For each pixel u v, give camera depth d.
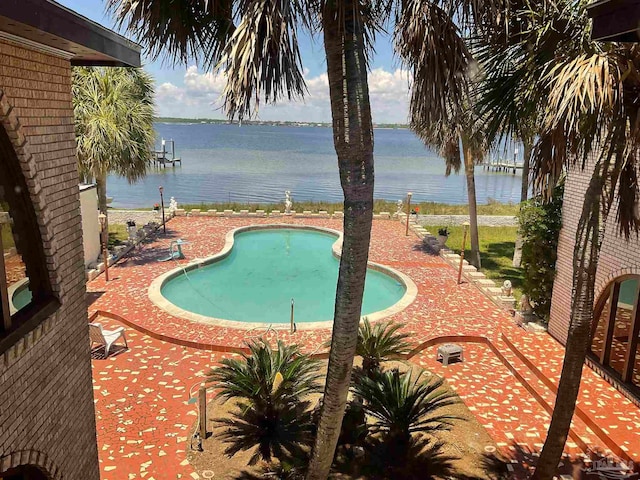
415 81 4.72
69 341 5.55
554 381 10.53
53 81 5.08
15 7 3.43
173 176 61.66
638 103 5.84
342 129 4.88
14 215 4.72
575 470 8.17
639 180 7.49
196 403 9.95
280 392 8.66
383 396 8.50
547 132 6.23
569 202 12.12
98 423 9.27
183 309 15.91
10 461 4.36
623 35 4.84
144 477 7.86
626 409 9.57
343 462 8.22
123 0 5.00
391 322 10.95
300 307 16.80
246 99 3.91
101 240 20.77
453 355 12.06
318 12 4.55
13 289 4.70
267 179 59.75
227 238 23.72
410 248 22.73
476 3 4.34
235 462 8.22
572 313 6.54
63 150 5.33
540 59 6.16
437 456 8.45
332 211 32.88
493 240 26.14
